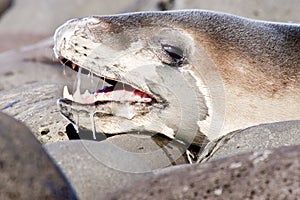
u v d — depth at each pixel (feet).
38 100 53.42
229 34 48.26
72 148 35.24
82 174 33.50
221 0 85.56
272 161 31.40
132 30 46.57
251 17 82.99
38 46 86.63
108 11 119.65
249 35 48.80
